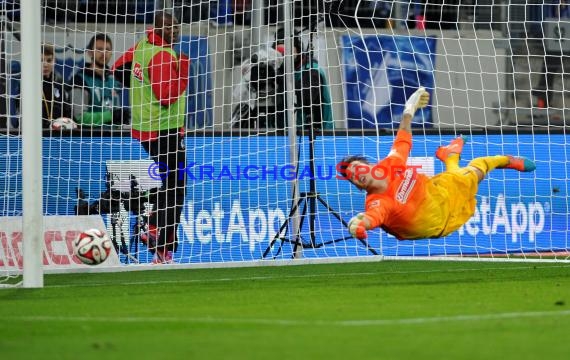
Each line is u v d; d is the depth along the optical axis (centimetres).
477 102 3969
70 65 3694
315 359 1487
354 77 3838
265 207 3506
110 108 3650
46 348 1623
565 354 1516
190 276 3009
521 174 3662
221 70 3556
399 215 2527
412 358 1490
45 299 2391
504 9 3981
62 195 3428
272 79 3609
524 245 3666
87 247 2714
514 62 3981
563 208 3684
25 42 2597
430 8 3994
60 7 3738
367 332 1748
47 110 3538
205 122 3634
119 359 1507
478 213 3634
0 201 3431
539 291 2409
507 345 1603
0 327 1884
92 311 2131
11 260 3150
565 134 3684
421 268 3164
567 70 4012
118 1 3788
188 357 1513
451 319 1909
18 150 3441
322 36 3753
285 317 1969
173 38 3397
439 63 3941
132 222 3406
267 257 3488
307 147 3516
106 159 3438
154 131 3347
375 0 3784
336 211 3534
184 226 3462
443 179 2619
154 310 2131
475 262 3344
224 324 1877
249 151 3516
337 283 2703
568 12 4016
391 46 3900
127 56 3450
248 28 3706
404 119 2598
